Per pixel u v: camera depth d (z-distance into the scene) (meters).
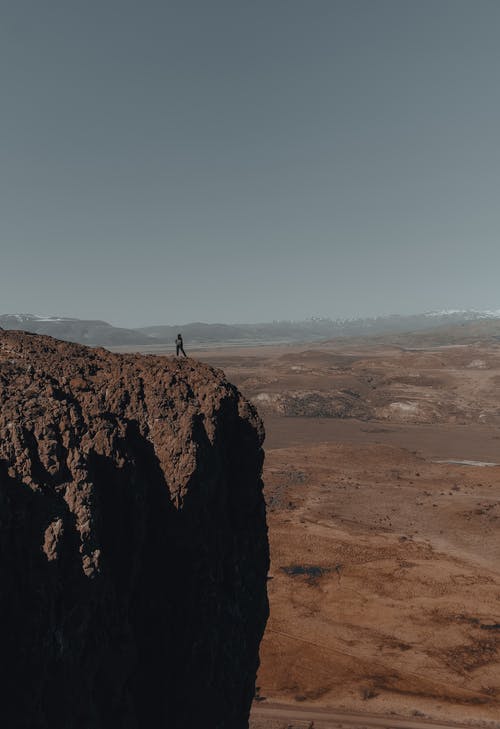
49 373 23.45
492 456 130.12
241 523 27.17
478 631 52.56
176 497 22.50
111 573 20.20
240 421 27.19
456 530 79.00
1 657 16.28
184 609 22.55
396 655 48.69
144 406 23.98
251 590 27.42
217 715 23.05
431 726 39.81
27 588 17.19
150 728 21.70
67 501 18.92
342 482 101.81
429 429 165.25
